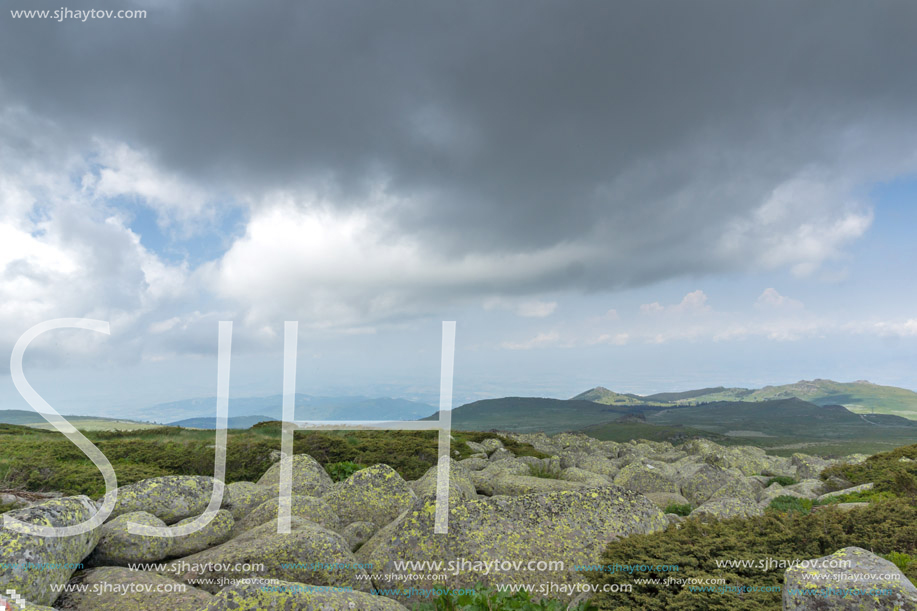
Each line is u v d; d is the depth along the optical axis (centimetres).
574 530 587
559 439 2066
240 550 532
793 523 568
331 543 545
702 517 673
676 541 546
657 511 629
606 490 635
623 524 600
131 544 540
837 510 590
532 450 1580
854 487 963
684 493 1075
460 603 468
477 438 1664
